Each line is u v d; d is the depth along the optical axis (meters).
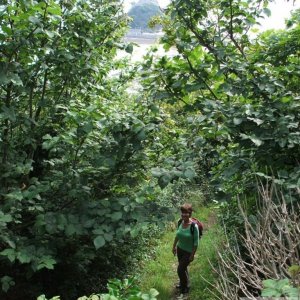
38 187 4.21
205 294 5.88
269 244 2.43
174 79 4.63
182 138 4.55
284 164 4.25
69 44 4.71
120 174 4.71
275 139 3.80
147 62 4.64
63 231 4.96
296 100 4.34
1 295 5.27
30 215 5.12
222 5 4.58
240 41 5.00
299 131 4.18
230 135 4.16
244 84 4.26
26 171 4.45
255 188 4.32
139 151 4.49
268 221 2.53
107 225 4.07
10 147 4.73
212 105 4.05
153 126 4.03
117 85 5.88
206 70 4.68
